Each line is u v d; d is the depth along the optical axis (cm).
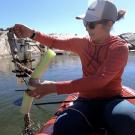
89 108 100
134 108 94
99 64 102
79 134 93
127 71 425
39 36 119
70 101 124
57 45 117
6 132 192
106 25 99
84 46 107
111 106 96
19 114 223
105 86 100
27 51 128
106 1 97
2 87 327
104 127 99
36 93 92
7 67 557
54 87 91
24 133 134
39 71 103
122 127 92
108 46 100
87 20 98
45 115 213
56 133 95
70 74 443
